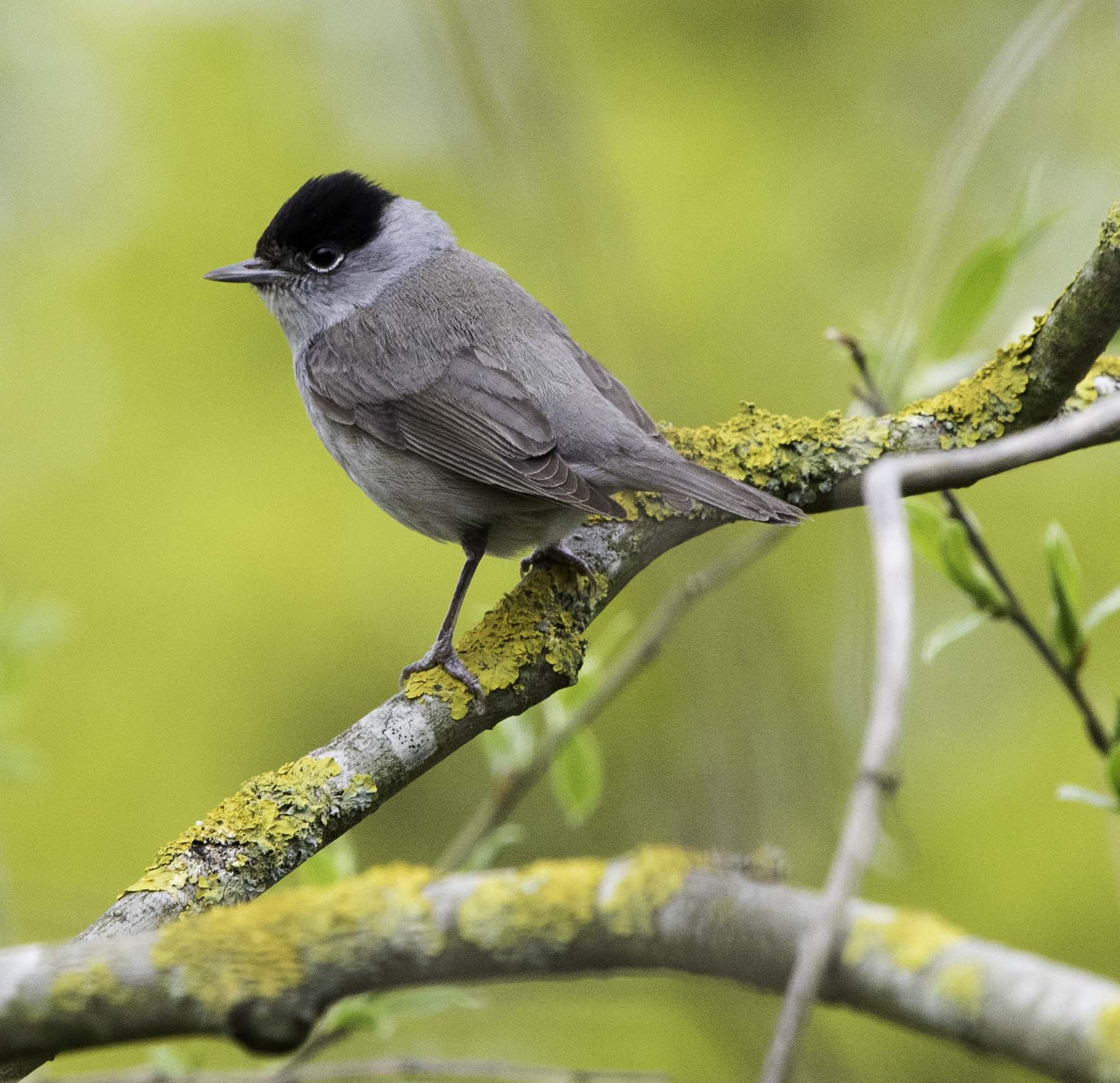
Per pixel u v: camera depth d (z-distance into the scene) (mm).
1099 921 11844
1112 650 12812
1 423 14000
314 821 5824
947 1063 11070
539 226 13594
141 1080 7234
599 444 7543
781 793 8188
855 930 3514
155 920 5391
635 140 15023
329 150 14625
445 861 7859
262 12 14961
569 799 8109
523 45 12680
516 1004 11117
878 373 8000
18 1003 3588
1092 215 12516
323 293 8852
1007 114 12930
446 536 8406
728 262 14531
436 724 6273
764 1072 2760
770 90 15477
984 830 12430
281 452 14172
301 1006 3633
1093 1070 3197
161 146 14664
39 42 14609
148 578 13742
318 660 13664
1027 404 6988
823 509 7371
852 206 14930
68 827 13008
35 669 13266
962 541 6891
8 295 14328
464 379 8125
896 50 15555
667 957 3623
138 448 14117
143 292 14406
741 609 9039
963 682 13125
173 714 13422
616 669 8234
